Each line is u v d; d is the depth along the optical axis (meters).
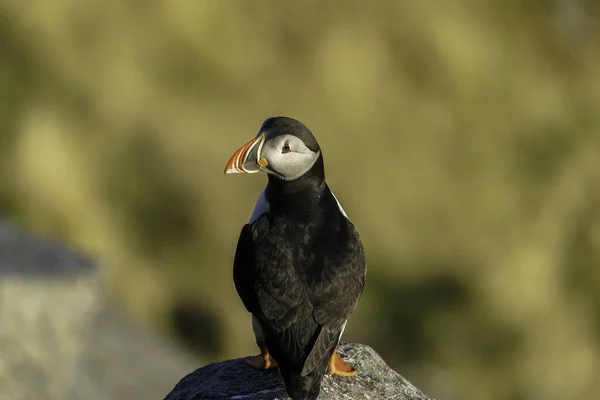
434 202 18.09
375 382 6.27
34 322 10.45
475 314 17.45
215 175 16.03
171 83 16.84
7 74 15.64
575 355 18.02
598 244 19.08
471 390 16.67
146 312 14.73
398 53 19.25
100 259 11.36
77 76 16.20
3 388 10.15
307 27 18.45
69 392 11.42
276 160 5.71
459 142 19.06
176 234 15.51
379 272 17.05
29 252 11.35
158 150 15.99
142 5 17.23
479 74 20.02
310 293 5.57
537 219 18.98
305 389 5.32
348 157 17.72
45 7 16.44
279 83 17.75
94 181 15.30
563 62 22.00
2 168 14.73
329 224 5.82
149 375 12.99
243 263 5.75
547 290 18.28
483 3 21.38
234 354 15.01
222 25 17.69
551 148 20.03
